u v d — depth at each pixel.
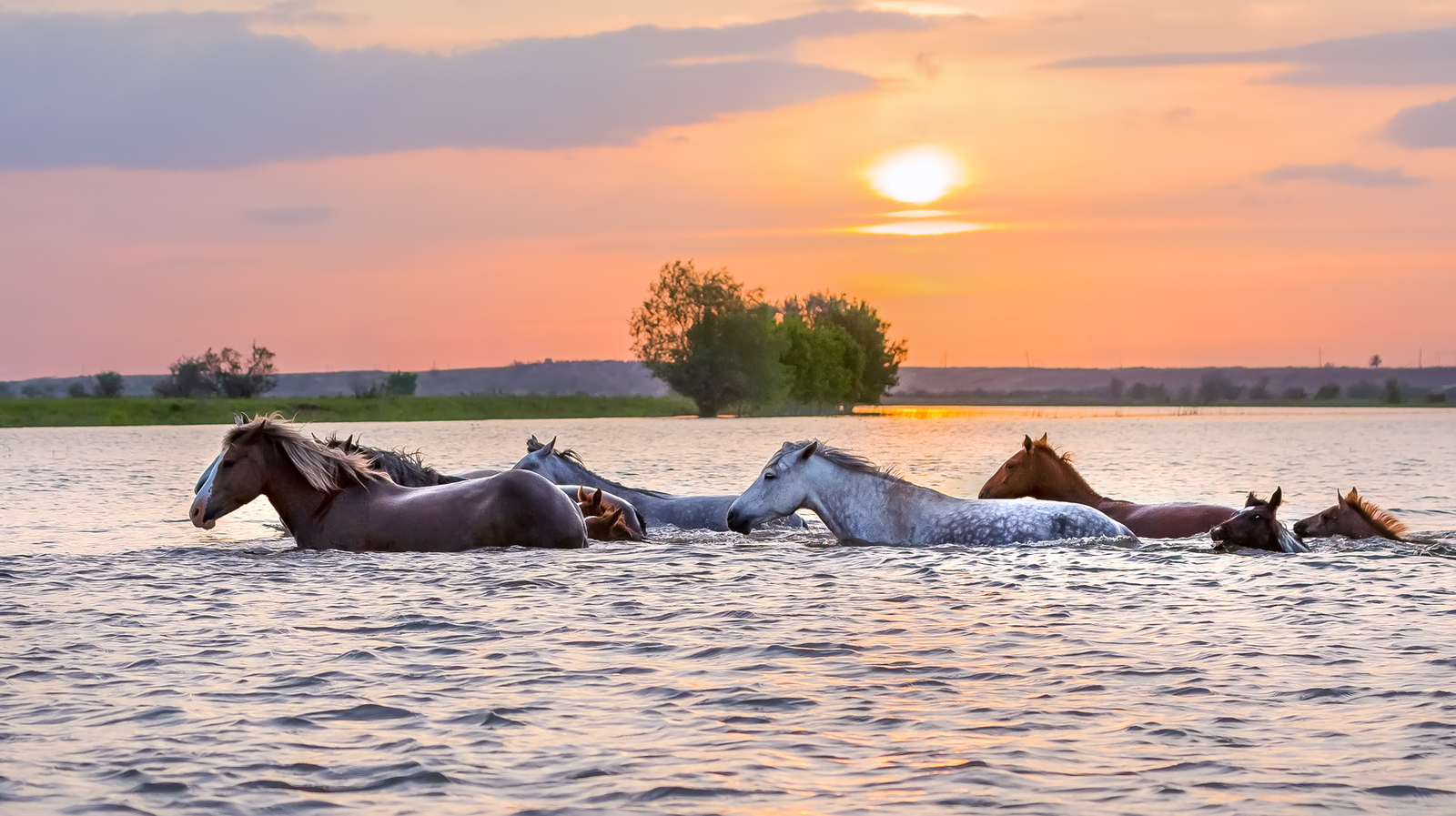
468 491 20.05
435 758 8.58
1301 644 12.29
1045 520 20.12
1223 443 88.75
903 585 16.22
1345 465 58.03
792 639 12.62
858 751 8.74
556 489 20.30
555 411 167.75
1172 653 11.90
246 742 8.95
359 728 9.33
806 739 9.05
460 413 160.12
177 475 50.66
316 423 147.12
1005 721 9.48
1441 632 12.87
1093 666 11.34
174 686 10.62
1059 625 13.41
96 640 12.70
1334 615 13.93
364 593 15.66
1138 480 46.81
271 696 10.28
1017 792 7.88
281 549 20.67
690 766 8.41
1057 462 23.16
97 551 22.12
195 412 142.38
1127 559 18.36
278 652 12.04
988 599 15.14
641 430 124.94
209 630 13.24
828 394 199.12
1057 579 16.62
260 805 7.66
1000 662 11.52
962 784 8.03
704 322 166.38
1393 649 12.04
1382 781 8.01
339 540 19.88
